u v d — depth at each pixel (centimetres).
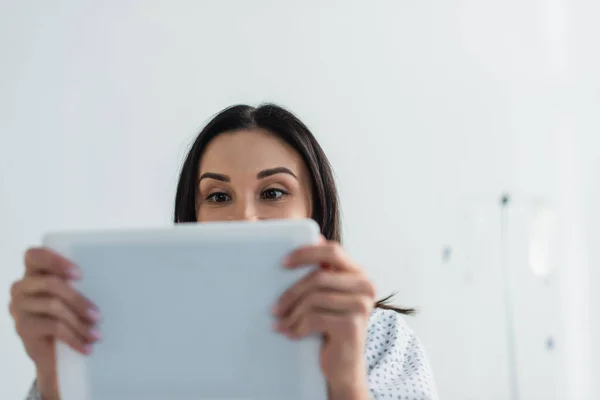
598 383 213
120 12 181
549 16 221
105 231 57
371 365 87
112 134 177
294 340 57
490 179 208
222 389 57
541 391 208
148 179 178
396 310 108
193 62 185
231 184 88
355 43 199
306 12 196
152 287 57
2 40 172
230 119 92
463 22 211
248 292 56
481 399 203
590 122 222
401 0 205
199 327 57
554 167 216
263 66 190
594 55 225
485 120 210
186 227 57
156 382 57
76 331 58
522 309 207
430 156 203
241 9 190
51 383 62
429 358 199
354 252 194
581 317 215
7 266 167
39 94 173
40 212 170
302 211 92
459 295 202
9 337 165
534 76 217
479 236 205
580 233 217
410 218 199
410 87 203
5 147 170
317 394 57
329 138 194
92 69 177
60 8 176
